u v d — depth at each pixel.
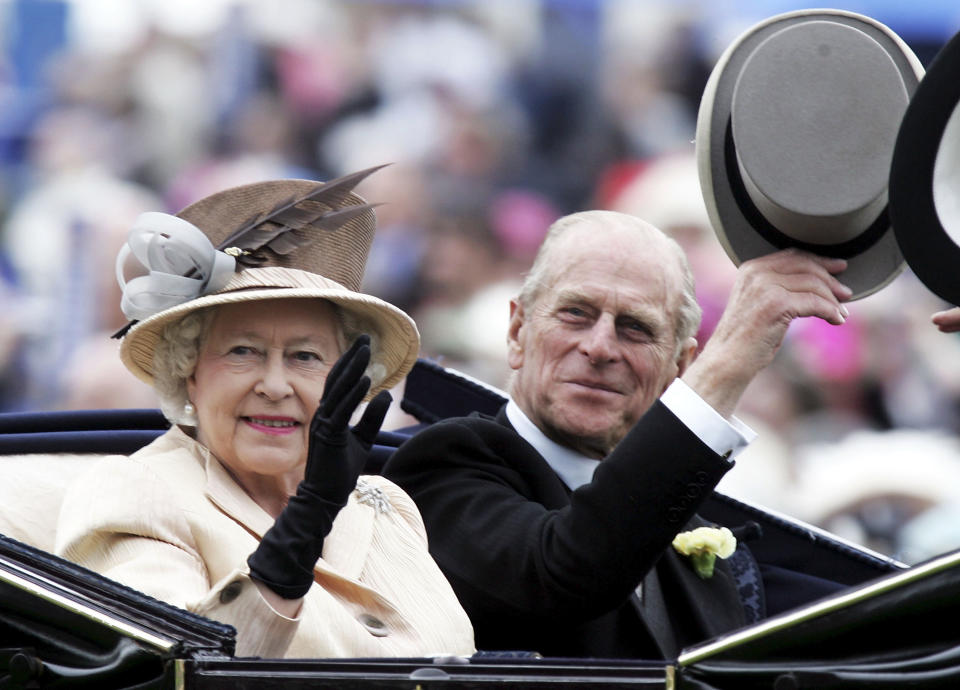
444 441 13.07
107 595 8.30
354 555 11.43
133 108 36.25
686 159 37.47
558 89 38.03
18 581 8.16
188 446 11.27
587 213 13.97
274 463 11.09
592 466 13.69
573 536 11.66
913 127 8.56
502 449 13.16
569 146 37.78
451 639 11.38
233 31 36.94
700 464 11.38
